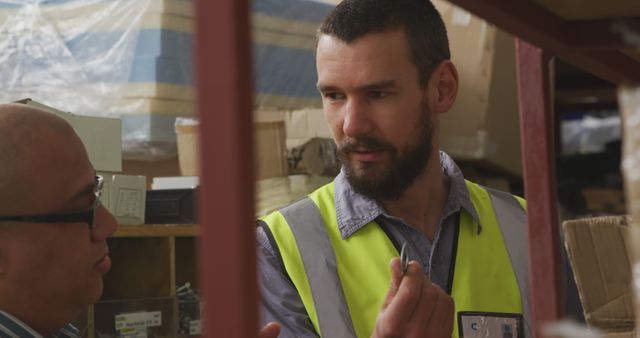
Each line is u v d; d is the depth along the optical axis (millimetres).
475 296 1885
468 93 3861
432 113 1843
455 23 3871
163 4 3709
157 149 3678
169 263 2945
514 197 2062
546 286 1117
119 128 2869
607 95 4996
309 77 3898
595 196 3932
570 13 1058
